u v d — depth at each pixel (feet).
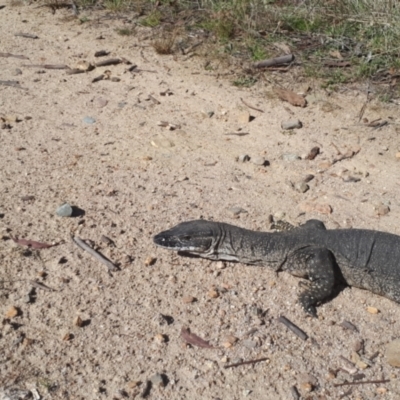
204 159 3.08
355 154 3.11
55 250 2.49
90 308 2.27
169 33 4.09
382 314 2.28
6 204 2.72
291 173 2.99
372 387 2.02
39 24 4.27
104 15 4.36
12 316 2.22
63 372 2.06
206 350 2.13
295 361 2.10
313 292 2.30
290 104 3.46
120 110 3.43
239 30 4.03
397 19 3.88
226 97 3.53
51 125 3.29
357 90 3.53
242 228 2.50
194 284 2.38
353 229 2.42
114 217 2.67
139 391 2.00
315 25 4.02
